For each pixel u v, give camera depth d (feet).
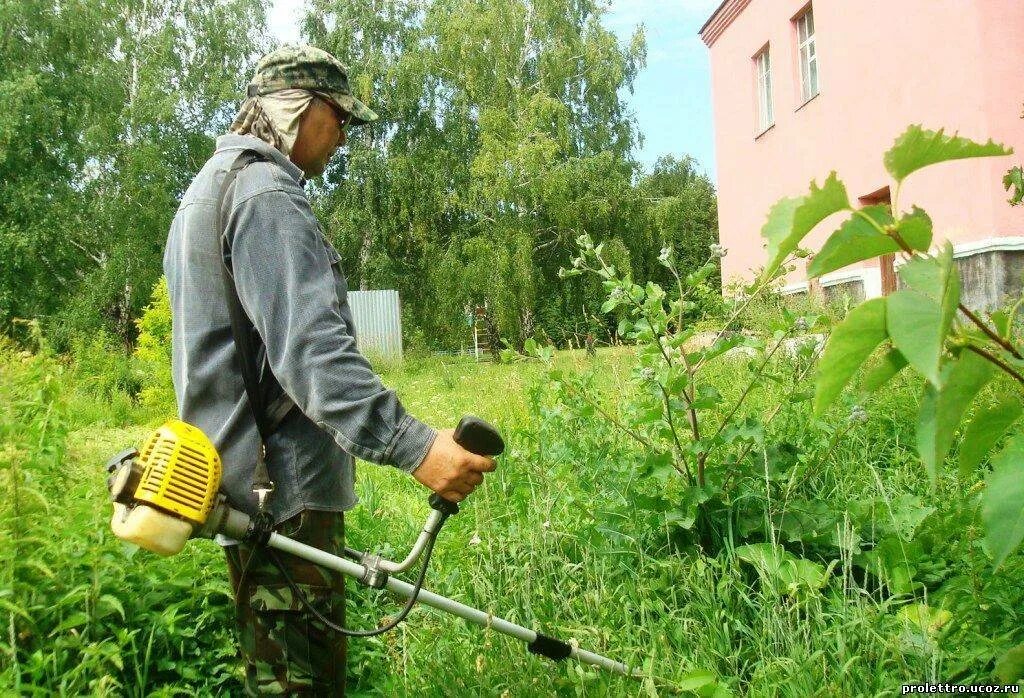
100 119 88.94
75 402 35.01
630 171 92.38
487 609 10.11
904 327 2.78
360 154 97.60
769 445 11.22
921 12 34.45
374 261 97.35
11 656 8.39
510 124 86.43
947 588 9.14
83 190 90.22
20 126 85.25
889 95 37.22
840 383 3.11
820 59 43.83
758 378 11.24
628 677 8.46
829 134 43.16
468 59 88.53
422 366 67.05
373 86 99.55
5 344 33.53
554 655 8.26
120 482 6.37
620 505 11.28
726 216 58.34
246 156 7.00
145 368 41.29
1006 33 30.68
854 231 2.97
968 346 3.22
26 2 87.71
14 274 84.02
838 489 12.12
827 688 7.67
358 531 13.19
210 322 6.84
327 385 6.41
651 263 89.86
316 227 6.91
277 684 6.88
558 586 10.50
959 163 32.19
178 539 6.25
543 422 14.49
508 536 12.20
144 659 9.41
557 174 83.35
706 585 9.84
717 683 7.84
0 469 9.80
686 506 10.63
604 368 19.08
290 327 6.46
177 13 100.12
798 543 10.68
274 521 6.84
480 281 85.35
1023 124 30.71
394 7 104.58
